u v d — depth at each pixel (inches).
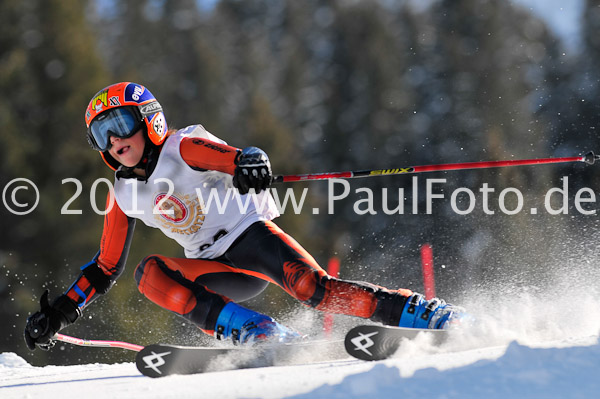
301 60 4603.8
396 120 3890.3
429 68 3964.1
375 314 428.1
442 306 418.9
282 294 1569.9
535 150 3415.4
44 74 2320.4
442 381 277.4
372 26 4303.6
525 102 3804.1
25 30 2363.4
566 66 4042.8
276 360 402.3
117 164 491.5
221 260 497.0
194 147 464.4
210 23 5442.9
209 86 4416.8
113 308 1610.5
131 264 1796.3
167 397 301.1
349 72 4210.1
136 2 4881.9
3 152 2124.8
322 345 415.8
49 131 2260.1
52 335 471.8
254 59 5182.1
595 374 269.7
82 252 2033.7
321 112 4266.7
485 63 3890.3
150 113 472.1
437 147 3543.3
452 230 2126.0
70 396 332.5
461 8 4018.2
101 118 466.9
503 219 1884.8
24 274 1982.0
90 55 2361.0
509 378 274.2
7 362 631.8
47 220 2039.9
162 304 450.9
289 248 461.1
